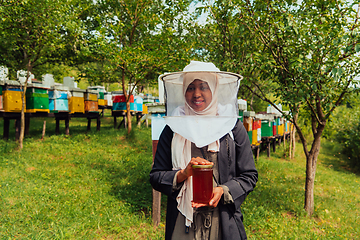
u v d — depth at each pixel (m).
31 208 4.30
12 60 10.97
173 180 1.40
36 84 8.02
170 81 1.65
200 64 1.52
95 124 14.24
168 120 1.49
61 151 7.71
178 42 6.93
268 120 9.93
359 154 10.53
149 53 7.96
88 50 8.23
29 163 6.51
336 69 3.49
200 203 1.25
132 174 6.39
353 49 3.51
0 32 6.77
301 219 4.71
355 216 5.26
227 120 1.45
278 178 7.37
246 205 5.06
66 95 9.38
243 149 1.54
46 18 7.03
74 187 5.34
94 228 3.95
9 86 7.47
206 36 5.50
